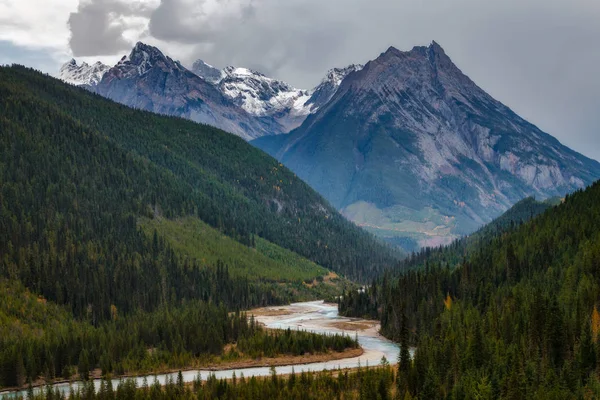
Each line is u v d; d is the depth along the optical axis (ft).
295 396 570.87
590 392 538.88
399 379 593.83
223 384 588.91
